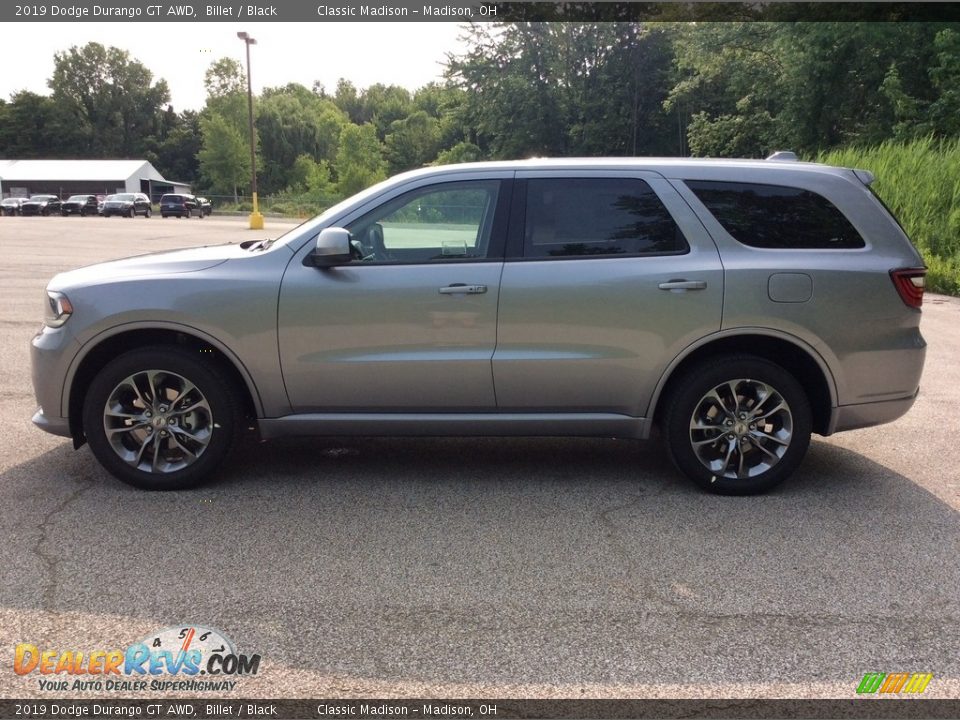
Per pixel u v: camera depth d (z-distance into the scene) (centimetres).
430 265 443
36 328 938
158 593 333
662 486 473
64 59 11175
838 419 457
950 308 1250
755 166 460
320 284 439
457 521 416
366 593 336
